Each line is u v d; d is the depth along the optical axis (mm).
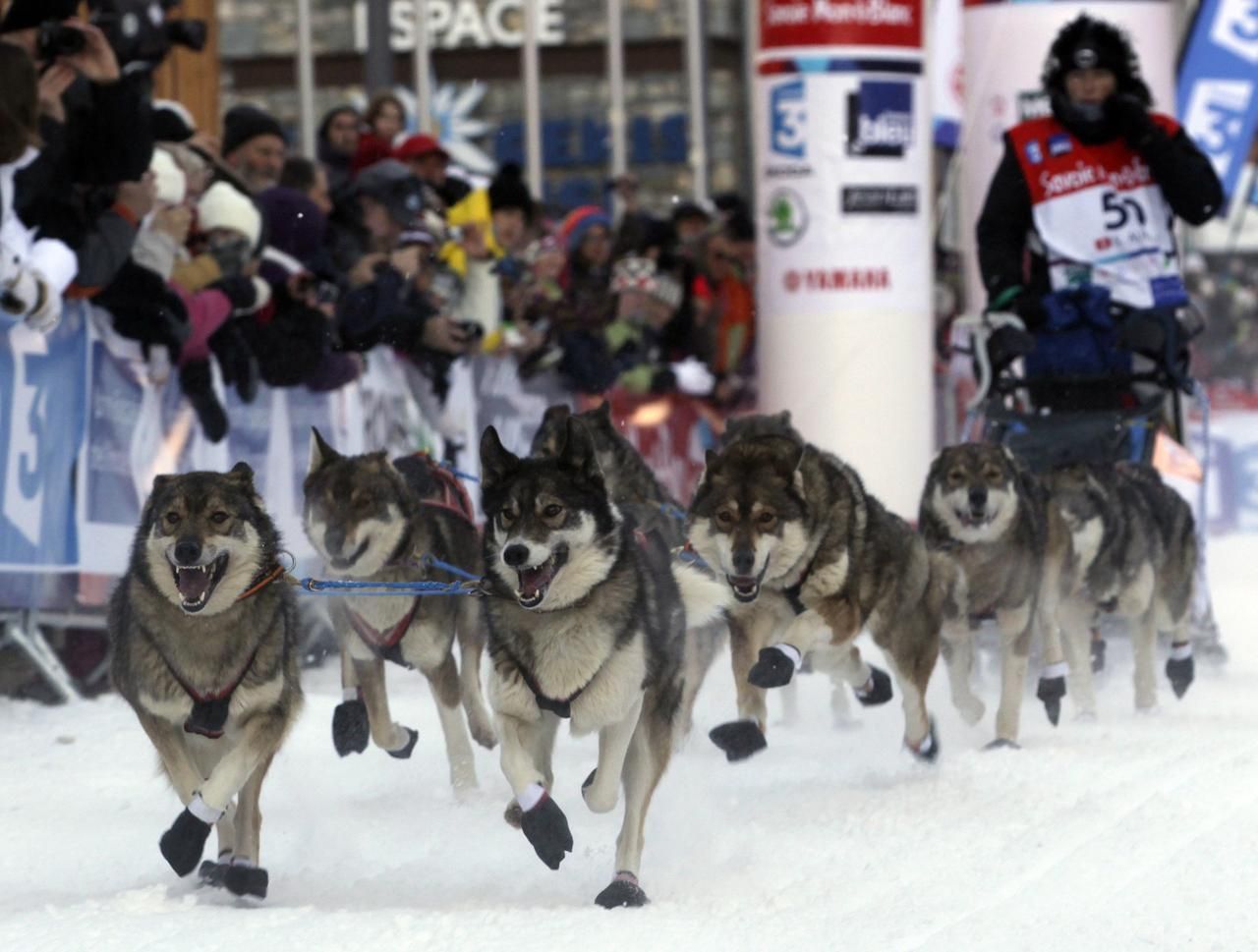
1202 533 19266
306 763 14141
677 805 12469
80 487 16078
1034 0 25531
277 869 10805
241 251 18078
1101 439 17750
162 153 17359
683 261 26594
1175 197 18891
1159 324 17734
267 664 10258
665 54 39656
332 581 11977
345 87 39469
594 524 10141
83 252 15547
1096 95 19188
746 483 12883
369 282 19969
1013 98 25766
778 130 25516
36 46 15289
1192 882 9961
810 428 25625
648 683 10422
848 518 13391
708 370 27156
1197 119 32031
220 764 9930
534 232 24703
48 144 15203
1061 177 19172
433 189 22953
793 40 25297
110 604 10656
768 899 9812
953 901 9680
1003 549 14914
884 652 14031
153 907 9555
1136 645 17031
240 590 10125
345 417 20359
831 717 16531
